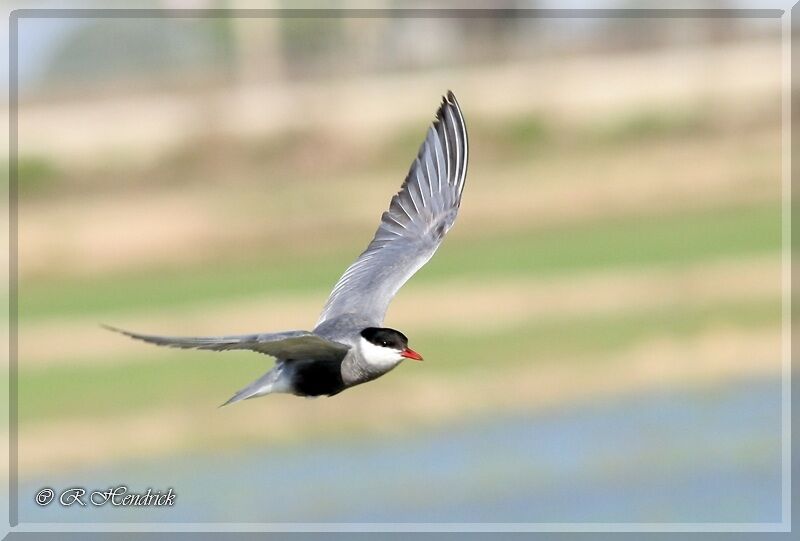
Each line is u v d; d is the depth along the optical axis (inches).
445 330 962.7
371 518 709.9
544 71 1562.5
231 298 1097.4
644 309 970.1
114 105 1576.0
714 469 738.8
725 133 1359.5
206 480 770.8
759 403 828.6
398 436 813.9
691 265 1049.5
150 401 882.8
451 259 1111.6
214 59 1828.2
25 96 1681.8
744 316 954.7
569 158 1360.7
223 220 1262.3
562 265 1080.2
